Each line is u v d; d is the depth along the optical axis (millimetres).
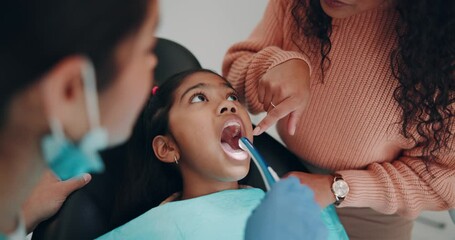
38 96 384
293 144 1097
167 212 940
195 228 921
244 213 950
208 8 1853
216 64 1773
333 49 921
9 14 352
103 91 399
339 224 1035
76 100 394
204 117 972
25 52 362
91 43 372
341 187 968
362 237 1204
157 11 416
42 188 916
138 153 1033
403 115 904
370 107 930
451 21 744
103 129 427
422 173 965
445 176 948
